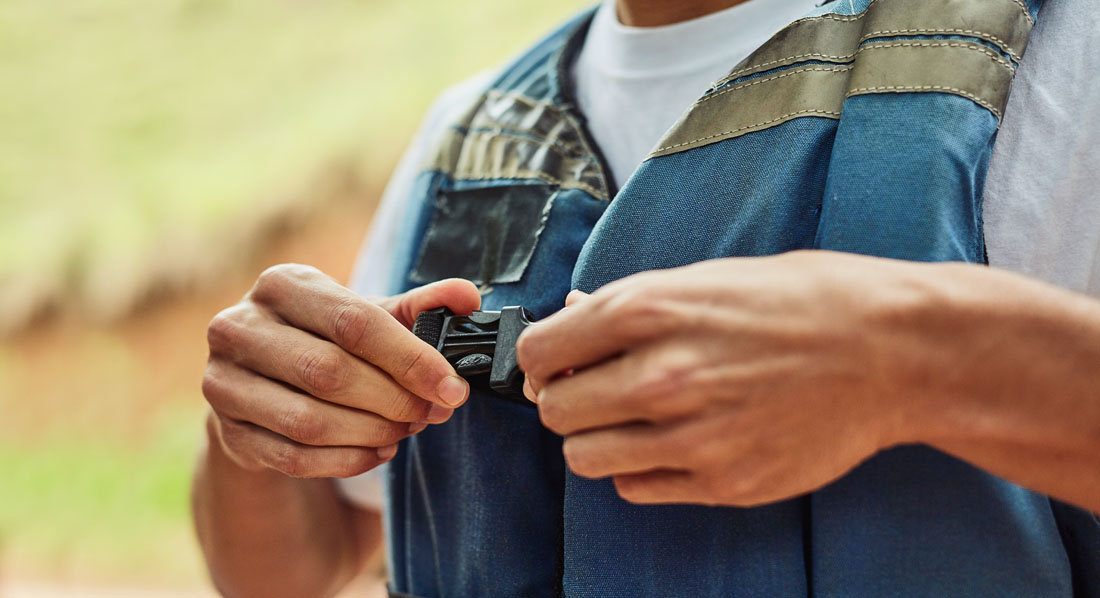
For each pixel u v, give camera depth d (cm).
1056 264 50
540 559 58
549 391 42
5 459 651
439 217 69
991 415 38
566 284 61
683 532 50
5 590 532
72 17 1023
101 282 680
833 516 47
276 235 655
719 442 38
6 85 923
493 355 53
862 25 52
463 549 60
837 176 48
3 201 792
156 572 546
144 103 884
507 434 60
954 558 45
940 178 46
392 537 67
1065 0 52
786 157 50
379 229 83
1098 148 49
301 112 792
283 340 56
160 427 645
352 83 814
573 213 62
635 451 39
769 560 48
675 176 54
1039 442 39
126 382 668
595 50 70
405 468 67
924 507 46
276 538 75
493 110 72
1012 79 49
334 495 81
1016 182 50
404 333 53
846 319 37
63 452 648
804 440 38
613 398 39
